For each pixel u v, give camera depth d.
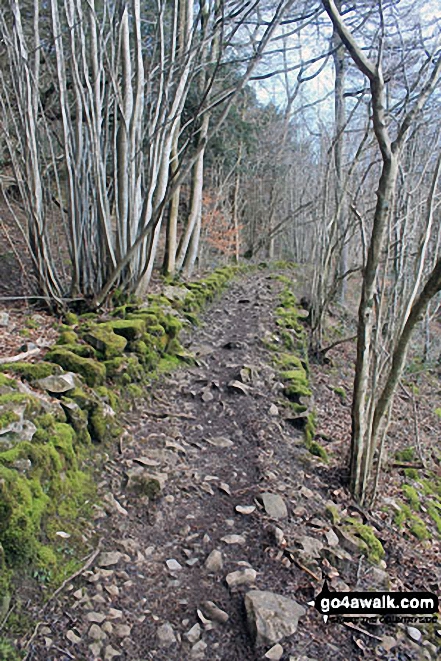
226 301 10.32
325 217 7.91
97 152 5.89
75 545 2.89
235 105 15.78
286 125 18.77
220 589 2.91
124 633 2.50
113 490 3.51
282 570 3.10
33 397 3.30
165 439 4.38
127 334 5.31
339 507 4.04
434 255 6.89
